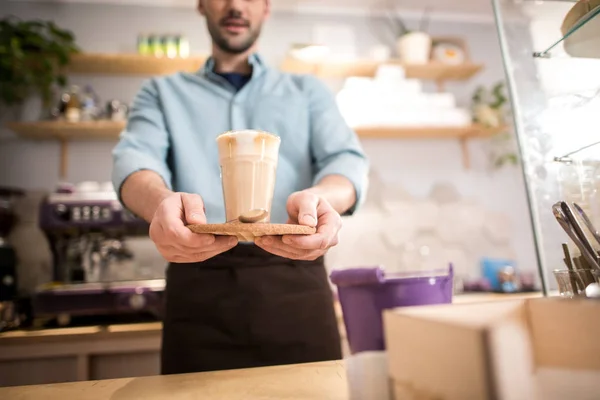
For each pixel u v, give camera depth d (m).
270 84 1.21
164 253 0.67
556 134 0.70
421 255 2.31
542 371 0.28
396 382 0.33
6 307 1.52
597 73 0.64
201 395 0.47
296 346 0.95
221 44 1.23
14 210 2.06
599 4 0.58
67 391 0.51
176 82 1.20
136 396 0.48
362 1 2.44
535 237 0.73
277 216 1.08
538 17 0.74
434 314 0.32
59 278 1.77
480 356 0.28
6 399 0.48
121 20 2.28
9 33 1.90
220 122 1.15
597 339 0.28
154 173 0.93
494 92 2.41
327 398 0.45
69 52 2.00
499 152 2.49
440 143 2.47
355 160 1.04
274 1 2.39
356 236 2.29
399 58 2.44
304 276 1.00
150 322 1.60
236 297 0.96
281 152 1.14
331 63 2.22
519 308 0.31
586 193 0.65
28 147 2.13
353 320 0.63
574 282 0.55
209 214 1.07
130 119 1.16
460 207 2.40
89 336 1.48
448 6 2.53
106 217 1.72
